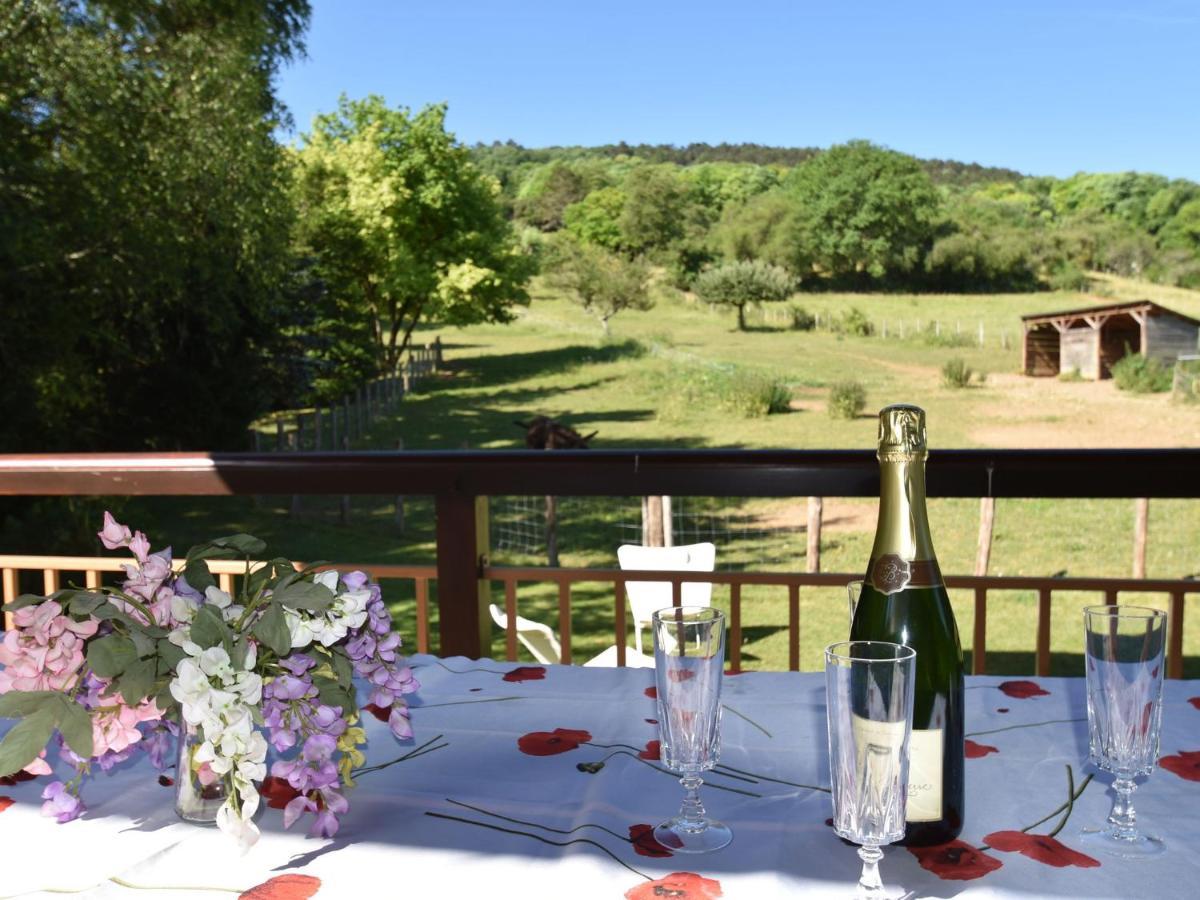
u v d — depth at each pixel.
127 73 11.06
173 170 11.30
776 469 2.33
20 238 10.12
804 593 9.21
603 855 1.01
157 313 13.68
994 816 1.09
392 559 11.28
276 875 1.00
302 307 17.59
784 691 1.54
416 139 32.19
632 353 35.88
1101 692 1.02
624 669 1.68
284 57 13.39
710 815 1.10
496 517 13.30
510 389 28.66
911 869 0.97
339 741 1.09
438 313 32.12
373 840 1.07
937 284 65.19
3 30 10.31
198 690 0.99
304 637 1.06
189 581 1.16
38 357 11.30
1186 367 27.59
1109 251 64.75
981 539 9.84
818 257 66.25
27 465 2.67
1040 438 19.98
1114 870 0.97
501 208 35.50
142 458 2.62
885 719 0.84
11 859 1.05
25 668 1.04
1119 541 11.29
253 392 15.53
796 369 31.12
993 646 7.61
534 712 1.47
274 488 2.58
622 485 2.40
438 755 1.31
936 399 25.45
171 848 1.06
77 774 1.15
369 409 22.45
